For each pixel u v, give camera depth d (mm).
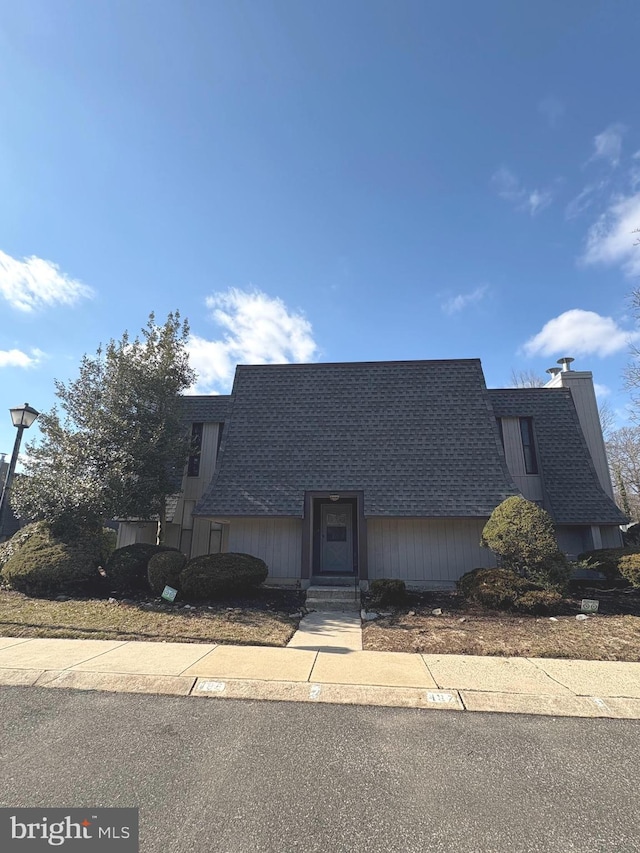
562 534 14672
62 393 13820
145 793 3467
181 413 15219
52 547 11812
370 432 14086
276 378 15781
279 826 3115
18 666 6164
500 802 3414
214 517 12914
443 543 12648
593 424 17156
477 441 13609
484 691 5492
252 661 6535
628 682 5836
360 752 4137
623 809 3346
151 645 7273
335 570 13609
